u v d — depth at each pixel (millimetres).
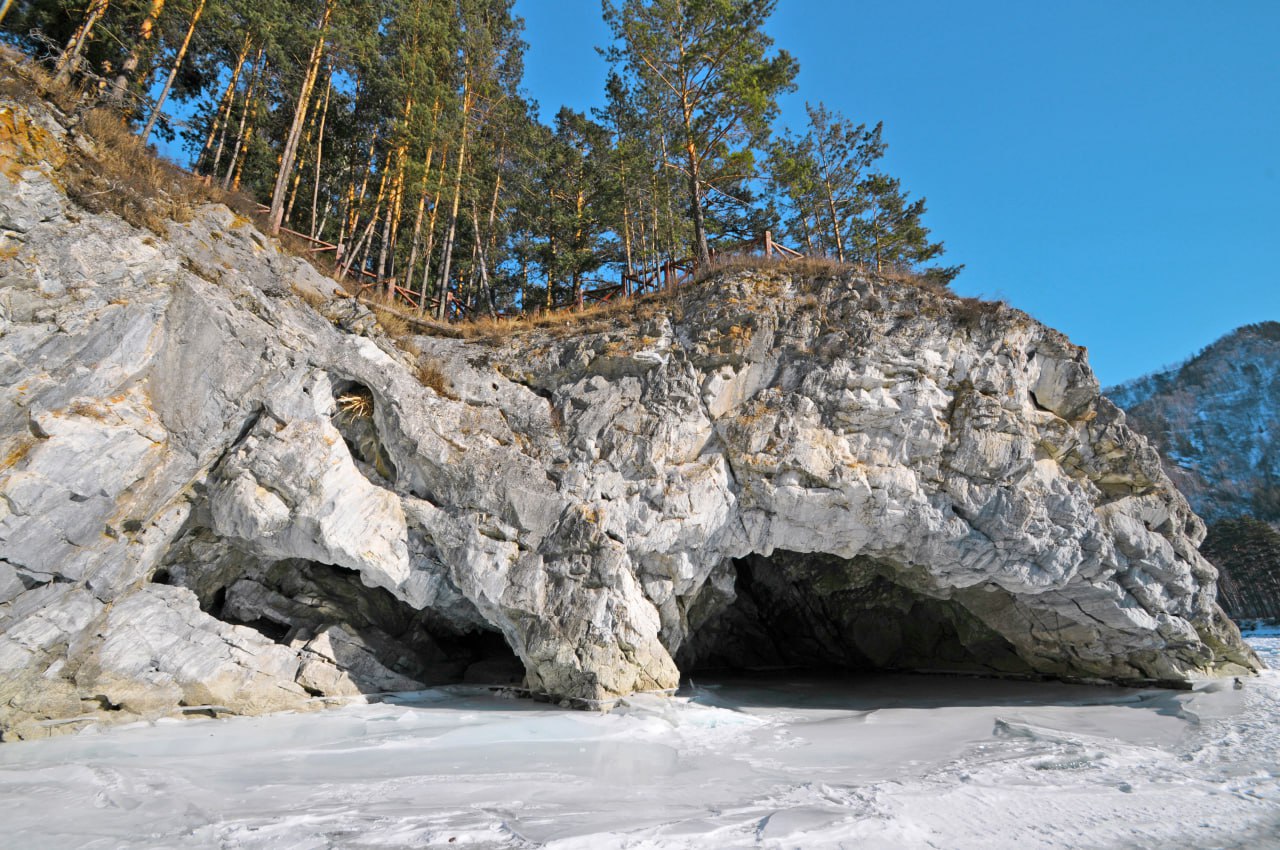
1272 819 7172
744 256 20047
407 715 12680
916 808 7438
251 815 7195
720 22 23391
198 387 13016
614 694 13648
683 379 17062
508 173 30109
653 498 15688
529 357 18141
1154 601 16797
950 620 21453
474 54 26406
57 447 11008
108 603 11883
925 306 17781
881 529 16109
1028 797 7949
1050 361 17703
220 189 16688
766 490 16031
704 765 9602
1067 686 18266
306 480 13586
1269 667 20031
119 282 12430
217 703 12625
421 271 32188
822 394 16734
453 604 16188
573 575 14664
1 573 10414
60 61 16109
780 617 24094
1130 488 17516
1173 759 9875
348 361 15148
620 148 27078
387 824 6855
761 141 25141
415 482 15445
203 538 14039
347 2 23906
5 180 11516
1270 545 45625
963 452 16500
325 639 14695
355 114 28766
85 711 11383
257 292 14594
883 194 32406
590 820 7004
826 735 11773
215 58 24828
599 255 32719
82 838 6477
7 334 10891
